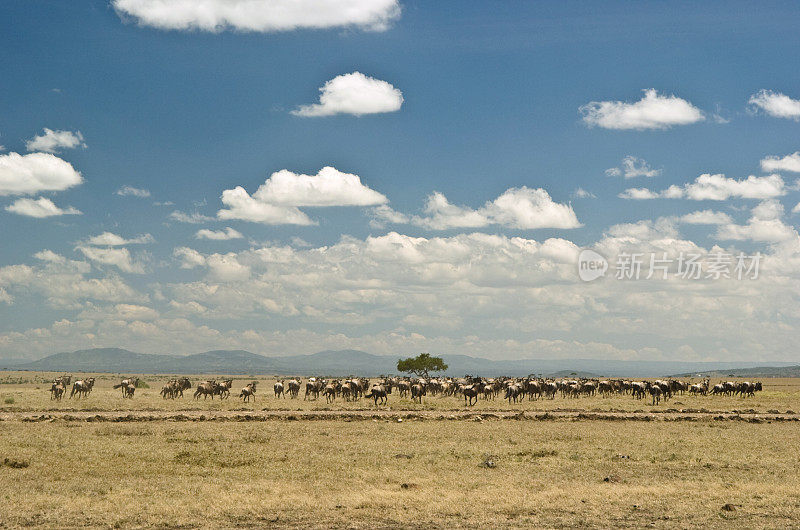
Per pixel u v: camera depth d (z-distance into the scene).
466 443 38.88
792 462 33.62
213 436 40.19
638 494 25.98
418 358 164.50
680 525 22.02
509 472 30.17
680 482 28.34
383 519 22.48
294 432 42.94
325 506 23.73
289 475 28.88
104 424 46.25
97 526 21.06
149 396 82.31
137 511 22.69
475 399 76.19
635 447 37.97
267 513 22.94
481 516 22.97
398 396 84.00
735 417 57.62
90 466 30.06
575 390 87.94
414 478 28.34
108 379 189.38
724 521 22.55
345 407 62.41
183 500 24.17
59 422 47.12
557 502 24.69
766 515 23.30
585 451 36.22
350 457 33.22
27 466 29.98
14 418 49.28
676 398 87.81
